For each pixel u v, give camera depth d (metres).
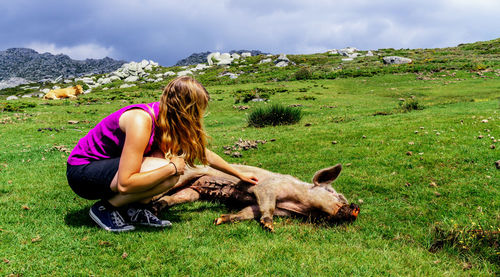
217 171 4.89
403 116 13.98
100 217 3.41
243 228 3.68
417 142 8.42
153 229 3.53
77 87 34.25
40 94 77.44
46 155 9.08
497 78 32.84
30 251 2.90
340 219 3.94
